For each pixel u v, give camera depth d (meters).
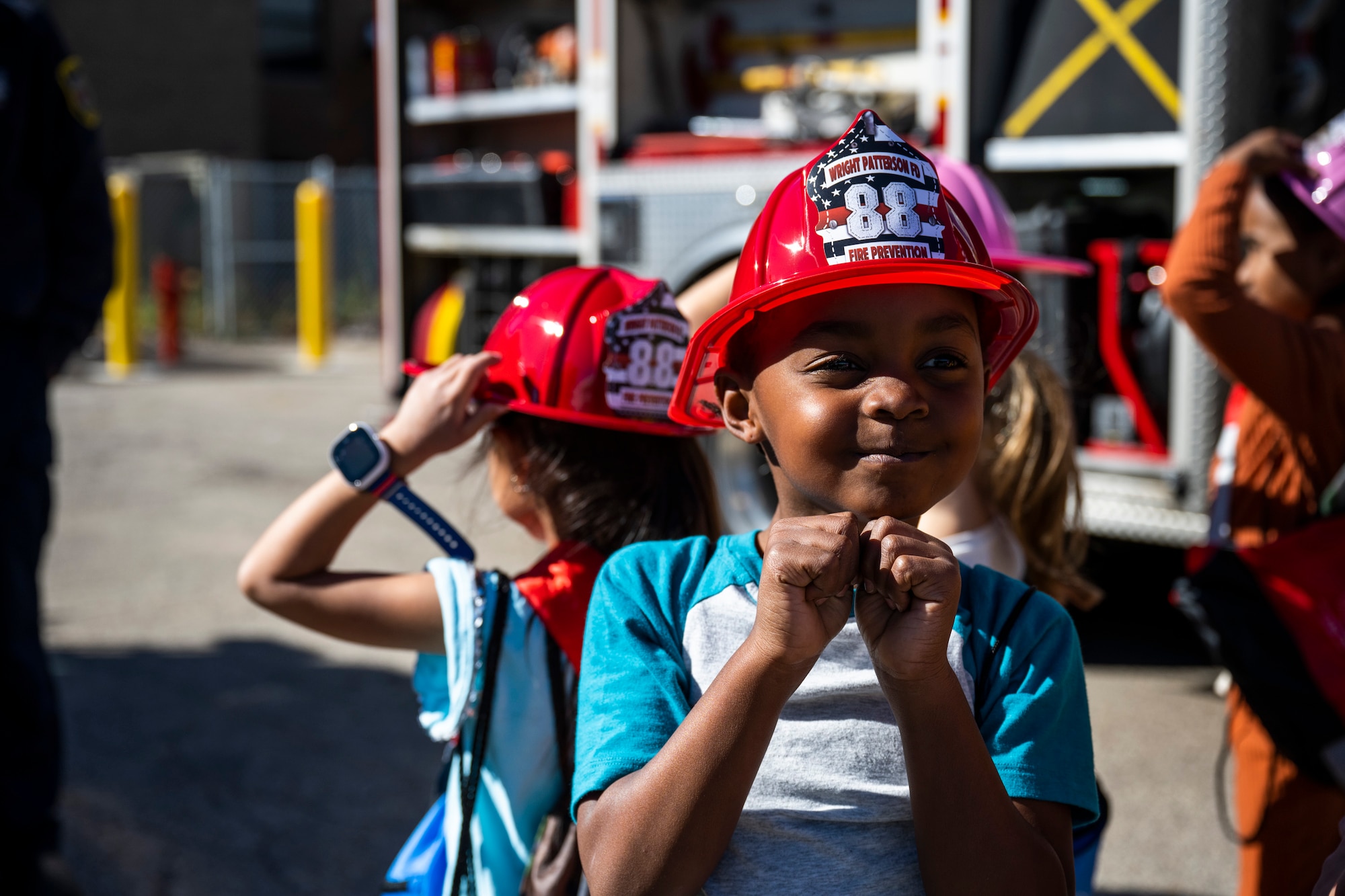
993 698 1.06
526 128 7.06
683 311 2.00
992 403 1.69
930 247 0.99
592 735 1.05
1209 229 1.99
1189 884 2.77
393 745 3.56
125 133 18.17
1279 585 1.91
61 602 4.93
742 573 1.11
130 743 3.54
